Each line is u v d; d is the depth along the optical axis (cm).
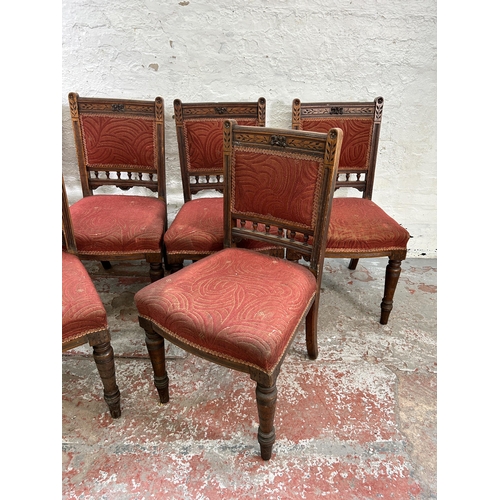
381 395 141
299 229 131
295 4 173
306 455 118
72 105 176
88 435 125
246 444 122
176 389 144
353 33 180
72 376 149
